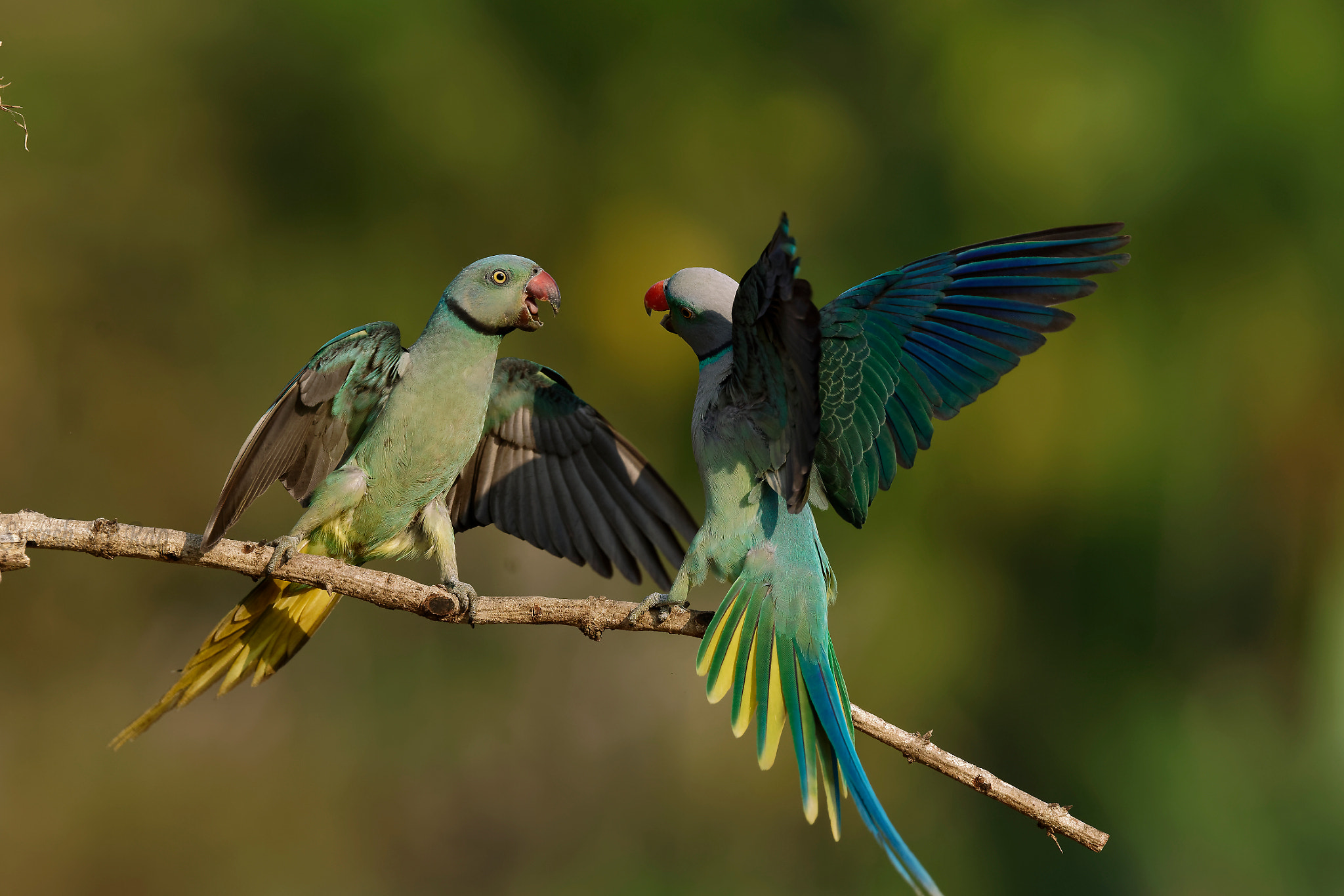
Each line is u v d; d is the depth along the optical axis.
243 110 13.27
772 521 6.39
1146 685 14.08
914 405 6.35
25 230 13.36
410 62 12.84
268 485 6.46
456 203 13.22
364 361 6.53
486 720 15.62
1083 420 13.20
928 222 13.41
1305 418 13.65
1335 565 14.12
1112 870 13.67
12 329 13.48
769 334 5.67
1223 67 13.34
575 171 13.37
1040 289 6.11
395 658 15.41
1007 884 13.84
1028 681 14.04
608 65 13.45
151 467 14.12
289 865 14.47
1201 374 13.41
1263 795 13.99
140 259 13.70
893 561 13.60
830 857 14.52
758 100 13.58
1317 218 13.24
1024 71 13.34
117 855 13.99
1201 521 13.81
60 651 14.66
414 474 6.64
